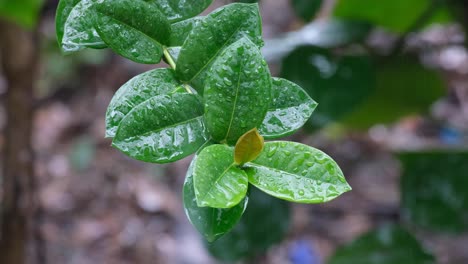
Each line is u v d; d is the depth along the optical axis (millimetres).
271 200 1077
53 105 3727
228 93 484
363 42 1223
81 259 2666
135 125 480
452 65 3359
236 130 488
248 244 1077
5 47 1550
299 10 929
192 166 487
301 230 2609
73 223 2891
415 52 1319
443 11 1275
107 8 502
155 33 519
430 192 1154
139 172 3229
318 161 479
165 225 2852
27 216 1683
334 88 1119
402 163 1173
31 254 2232
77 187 3129
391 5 1210
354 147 3105
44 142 3486
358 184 2871
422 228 1163
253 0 724
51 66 3691
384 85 1405
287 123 506
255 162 482
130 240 2768
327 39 1150
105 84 3863
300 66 1121
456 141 1884
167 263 2586
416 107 1480
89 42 505
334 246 2539
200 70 513
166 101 488
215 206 448
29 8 1146
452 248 2324
